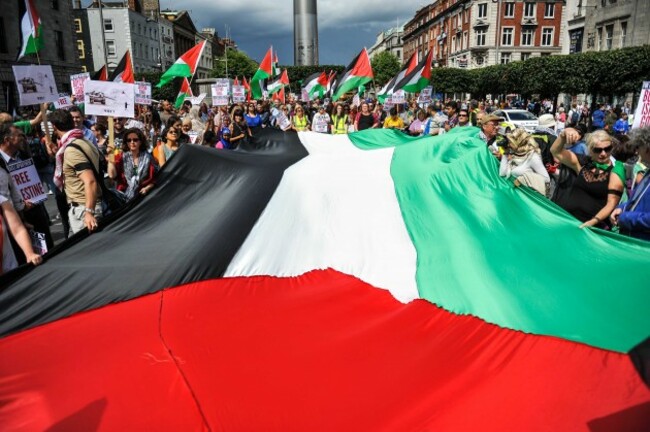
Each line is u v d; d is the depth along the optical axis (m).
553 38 63.69
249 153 5.20
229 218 4.29
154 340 3.09
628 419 2.18
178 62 12.82
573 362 2.59
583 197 4.49
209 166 4.68
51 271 3.70
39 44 7.90
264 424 2.37
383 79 80.75
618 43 38.12
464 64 58.75
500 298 3.34
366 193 4.63
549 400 2.35
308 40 45.28
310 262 4.20
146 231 4.19
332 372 2.73
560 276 3.45
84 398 2.60
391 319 3.29
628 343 2.65
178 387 2.65
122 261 3.86
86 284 3.65
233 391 2.59
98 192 4.80
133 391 2.62
